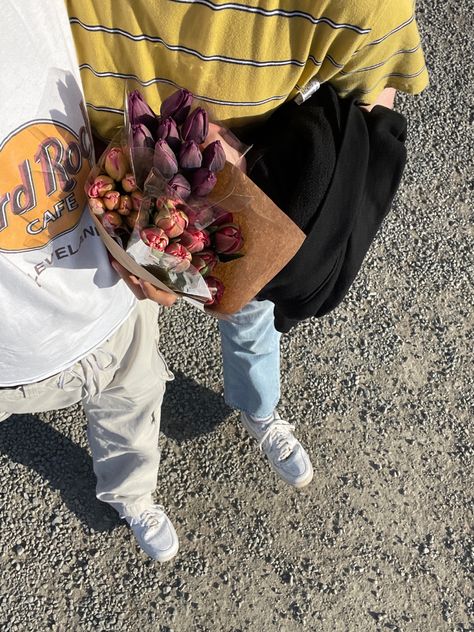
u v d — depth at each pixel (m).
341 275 1.33
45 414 2.33
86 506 2.26
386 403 2.48
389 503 2.37
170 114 1.06
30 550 2.20
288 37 1.03
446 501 2.40
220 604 2.21
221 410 2.40
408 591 2.29
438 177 2.79
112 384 1.62
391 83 1.23
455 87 2.92
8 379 1.30
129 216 1.09
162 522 2.20
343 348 2.52
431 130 2.85
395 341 2.55
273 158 1.15
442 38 2.98
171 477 2.31
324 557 2.29
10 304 1.12
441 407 2.50
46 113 1.01
